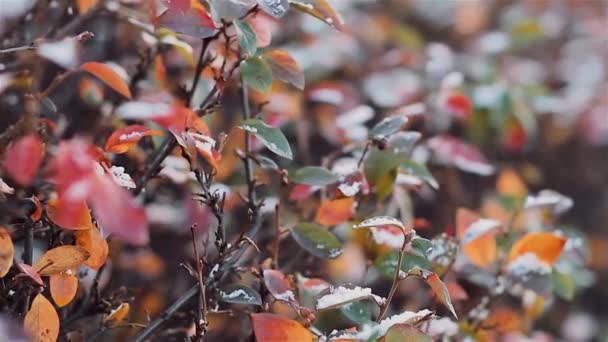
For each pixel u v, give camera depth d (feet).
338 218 3.99
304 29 5.38
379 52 6.13
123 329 4.07
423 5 6.80
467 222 4.10
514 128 5.25
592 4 7.32
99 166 3.44
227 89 4.69
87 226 3.51
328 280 4.54
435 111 5.11
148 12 4.24
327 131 5.01
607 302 5.97
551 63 6.92
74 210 3.39
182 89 4.12
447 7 6.75
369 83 5.35
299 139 4.99
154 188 4.50
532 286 3.97
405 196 4.13
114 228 3.27
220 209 3.78
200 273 3.64
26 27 4.19
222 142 3.72
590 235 6.23
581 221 6.30
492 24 7.04
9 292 3.63
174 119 3.75
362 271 4.58
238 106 4.82
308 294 3.81
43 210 3.74
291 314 4.09
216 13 3.62
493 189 5.55
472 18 6.69
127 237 3.27
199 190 4.11
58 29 4.26
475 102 5.11
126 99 4.27
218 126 4.78
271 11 3.62
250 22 3.83
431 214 5.20
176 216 4.48
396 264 3.89
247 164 3.98
